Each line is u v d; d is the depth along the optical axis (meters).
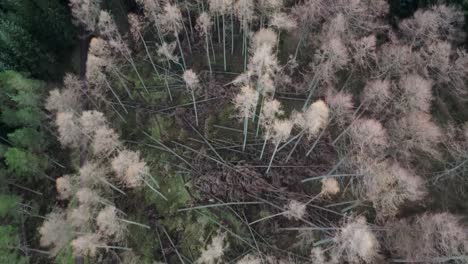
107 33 26.09
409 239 20.09
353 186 23.62
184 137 27.12
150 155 26.80
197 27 27.75
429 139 22.64
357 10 24.53
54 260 24.58
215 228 23.92
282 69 27.23
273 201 24.28
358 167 22.09
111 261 23.73
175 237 24.05
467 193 23.56
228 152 26.20
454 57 25.75
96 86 26.97
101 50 25.88
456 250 18.50
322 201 24.17
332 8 25.59
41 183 27.41
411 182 20.52
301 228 22.38
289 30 27.11
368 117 25.44
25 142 24.91
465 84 25.62
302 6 25.05
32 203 26.66
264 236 23.52
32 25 27.83
